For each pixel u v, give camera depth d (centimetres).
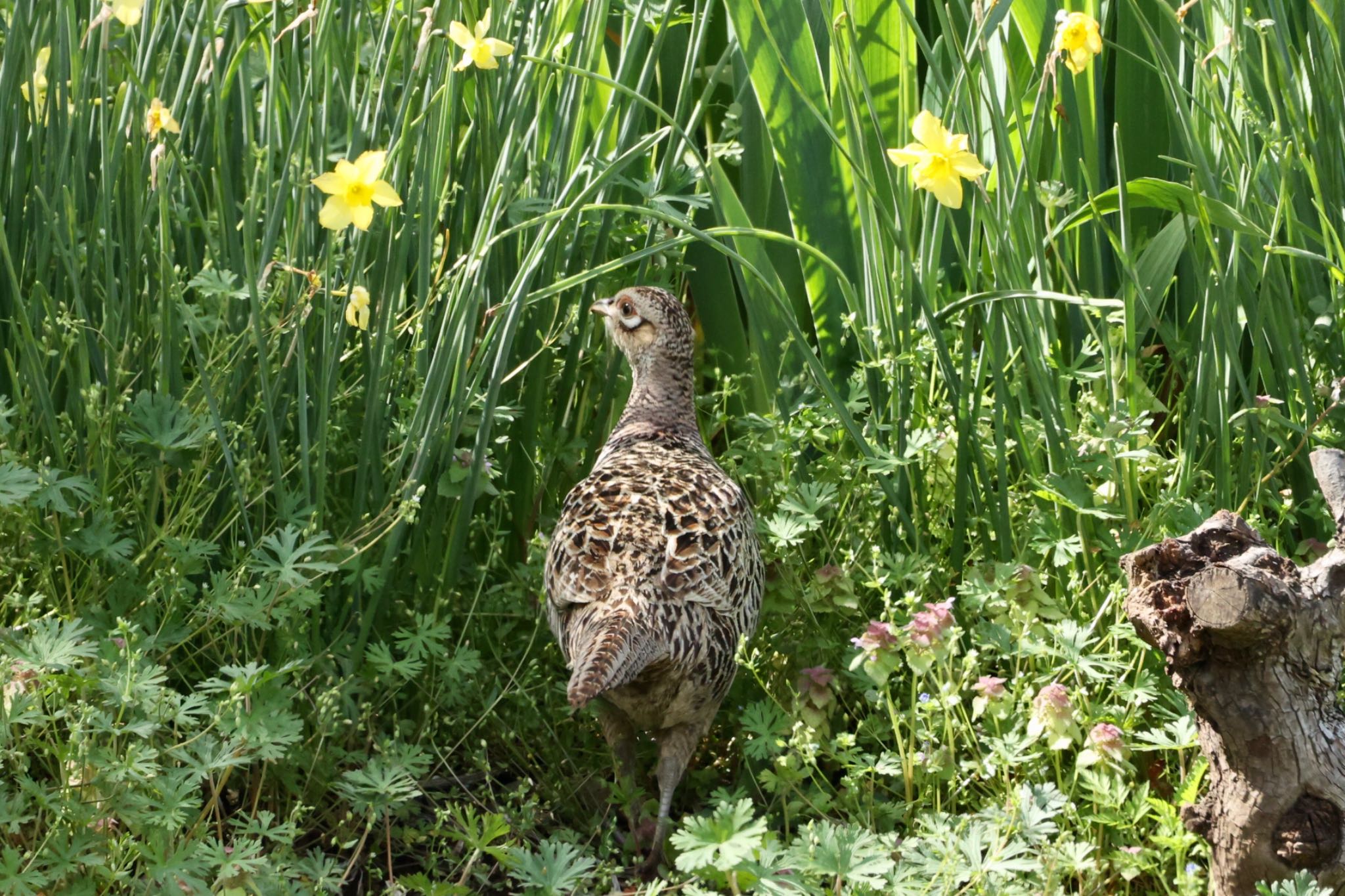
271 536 652
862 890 530
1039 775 655
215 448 696
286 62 747
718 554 688
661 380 828
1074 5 865
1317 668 558
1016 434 760
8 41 667
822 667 697
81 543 617
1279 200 751
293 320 686
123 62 660
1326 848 562
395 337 725
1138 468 752
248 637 686
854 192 870
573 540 690
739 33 877
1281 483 808
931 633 629
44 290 646
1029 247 782
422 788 718
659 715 687
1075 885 650
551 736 742
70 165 695
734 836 486
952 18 916
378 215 732
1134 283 730
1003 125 750
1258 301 759
